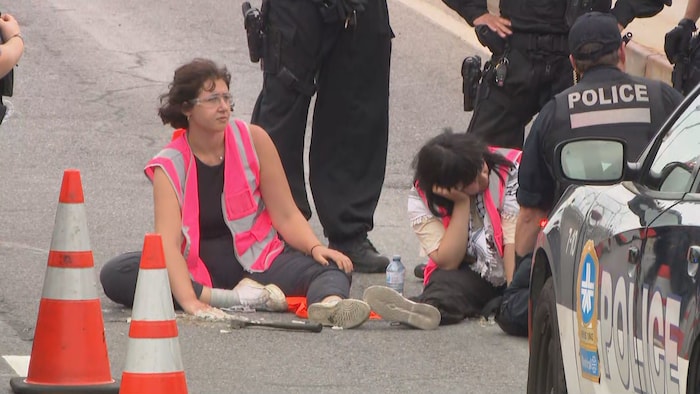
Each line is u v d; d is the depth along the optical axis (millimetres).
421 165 30719
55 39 60312
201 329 29344
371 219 35781
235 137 31453
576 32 28062
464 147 30562
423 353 28281
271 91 34969
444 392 25812
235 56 58688
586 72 28281
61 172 43406
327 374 26750
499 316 29516
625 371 18172
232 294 30734
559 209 22219
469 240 31016
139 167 44406
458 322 30625
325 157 35688
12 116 49219
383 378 26594
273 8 34531
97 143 46688
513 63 35188
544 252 22453
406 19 65812
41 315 24516
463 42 62375
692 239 16312
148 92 53281
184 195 30922
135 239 37094
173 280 30172
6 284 32188
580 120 27812
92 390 24266
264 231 31672
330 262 31266
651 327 17078
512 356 28203
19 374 25656
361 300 31609
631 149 27422
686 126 19078
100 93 52844
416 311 29938
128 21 63969
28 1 67000
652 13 35531
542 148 28375
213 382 26062
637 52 53969
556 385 21578
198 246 31016
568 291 20844
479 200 31141
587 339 19859
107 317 30234
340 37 35062
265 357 27703
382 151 36000
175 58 58156
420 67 58531
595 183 20016
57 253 24438
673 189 18453
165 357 21719
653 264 17250
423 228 31203
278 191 31781
